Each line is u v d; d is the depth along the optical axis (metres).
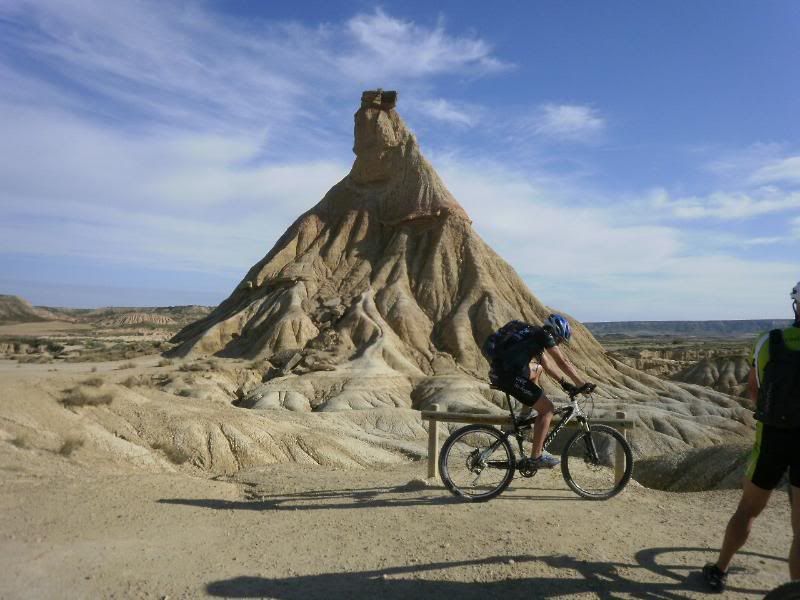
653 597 4.52
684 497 7.61
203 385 46.44
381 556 5.32
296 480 8.83
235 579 4.80
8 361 68.88
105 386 19.23
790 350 4.17
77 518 6.41
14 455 10.29
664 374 90.38
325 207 81.19
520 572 4.92
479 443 7.28
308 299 68.50
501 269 73.25
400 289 68.12
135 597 4.46
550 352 6.80
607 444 7.55
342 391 49.34
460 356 61.59
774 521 6.47
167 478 8.88
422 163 78.88
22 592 4.50
